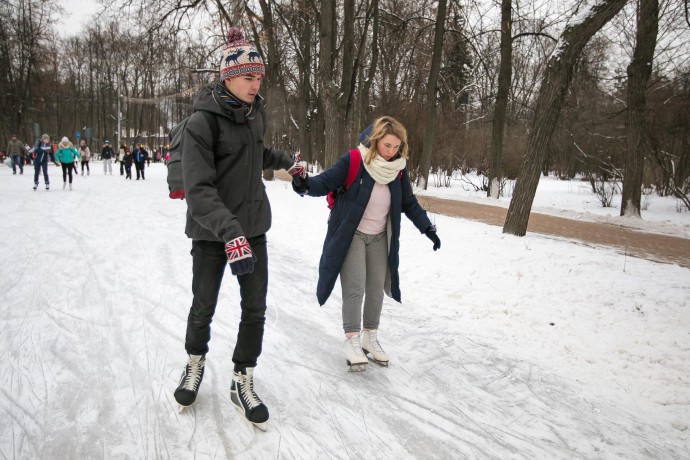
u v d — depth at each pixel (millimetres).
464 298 5180
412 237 7777
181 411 2766
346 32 16984
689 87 16203
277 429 2678
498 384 3389
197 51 16531
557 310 4824
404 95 23531
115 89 50656
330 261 3299
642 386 3469
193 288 2662
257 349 2742
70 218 8797
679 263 7223
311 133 27812
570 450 2686
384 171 3172
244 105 2504
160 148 46781
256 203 2637
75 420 2641
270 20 17359
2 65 35562
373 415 2889
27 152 29203
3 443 2428
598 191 18141
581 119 22547
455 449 2615
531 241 7707
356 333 3406
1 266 5461
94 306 4383
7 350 3439
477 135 28094
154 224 8617
